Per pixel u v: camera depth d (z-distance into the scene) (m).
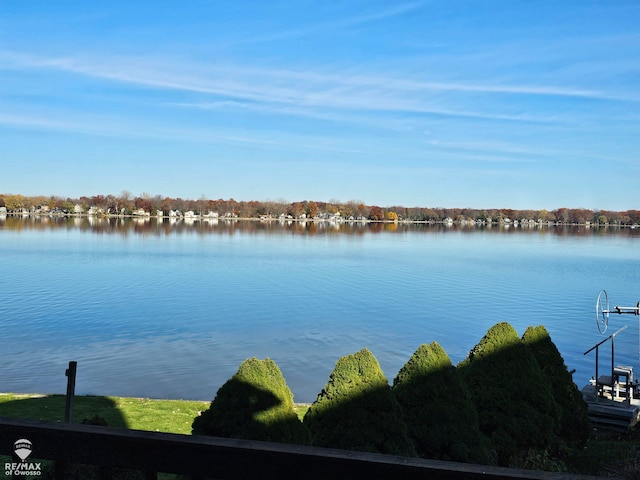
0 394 14.27
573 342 25.94
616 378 12.50
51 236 95.00
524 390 8.70
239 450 2.12
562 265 63.72
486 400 8.66
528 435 8.46
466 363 9.42
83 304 31.80
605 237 147.75
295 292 38.84
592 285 45.69
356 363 6.82
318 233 133.25
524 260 69.81
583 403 10.16
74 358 20.48
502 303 36.00
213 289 39.22
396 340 24.98
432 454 7.13
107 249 71.19
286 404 6.45
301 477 2.08
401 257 71.06
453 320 30.00
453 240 116.38
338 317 29.97
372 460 2.02
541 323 29.98
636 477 8.58
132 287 39.03
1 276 43.12
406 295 38.66
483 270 56.53
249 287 40.78
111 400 13.67
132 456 2.22
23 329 25.06
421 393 7.36
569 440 9.91
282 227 168.62
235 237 107.19
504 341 9.08
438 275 51.22
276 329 26.59
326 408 6.68
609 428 11.54
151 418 11.99
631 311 13.88
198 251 72.06
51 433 2.30
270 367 6.61
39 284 39.22
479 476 1.94
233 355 21.58
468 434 7.22
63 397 13.90
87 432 2.27
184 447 2.18
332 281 45.50
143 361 20.28
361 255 72.81
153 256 63.44
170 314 29.48
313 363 20.80
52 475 5.21
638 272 56.00
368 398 6.59
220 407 6.33
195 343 23.27
